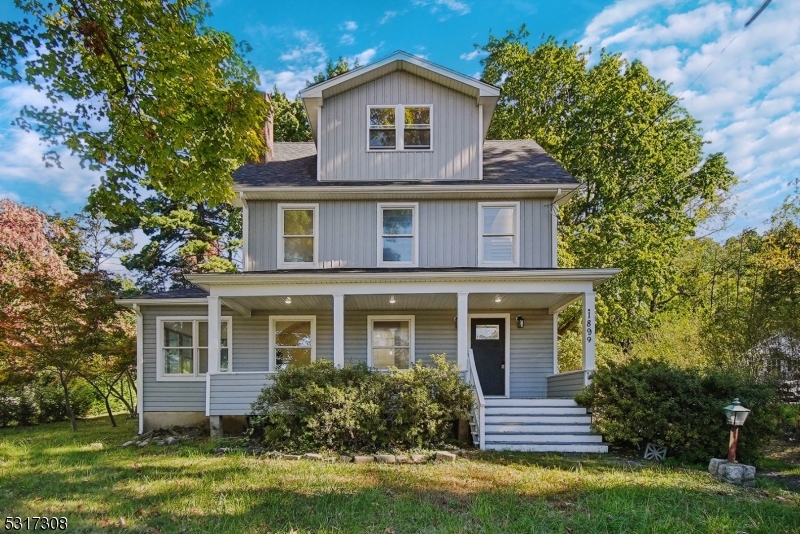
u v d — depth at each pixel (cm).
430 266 1284
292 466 812
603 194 2011
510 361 1338
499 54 2175
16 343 1252
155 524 533
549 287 1095
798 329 1220
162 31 710
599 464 845
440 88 1338
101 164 783
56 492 662
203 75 743
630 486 685
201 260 2467
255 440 1033
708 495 655
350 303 1275
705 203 2516
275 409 959
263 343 1335
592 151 1973
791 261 1288
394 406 961
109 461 871
